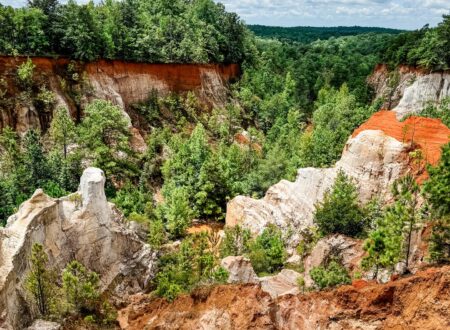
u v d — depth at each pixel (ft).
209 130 280.10
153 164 232.12
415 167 135.85
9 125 209.87
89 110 213.25
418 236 105.40
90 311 111.75
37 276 102.01
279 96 321.73
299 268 134.82
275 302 88.12
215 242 162.50
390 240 98.07
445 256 93.15
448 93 274.16
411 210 99.45
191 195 206.28
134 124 261.24
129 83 266.57
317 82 400.67
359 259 122.62
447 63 280.31
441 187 92.94
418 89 287.69
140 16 289.12
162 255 154.51
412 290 77.51
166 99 279.90
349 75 415.23
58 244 120.16
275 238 147.43
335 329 79.77
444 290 73.61
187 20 318.04
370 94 365.20
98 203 131.13
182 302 102.94
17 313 96.68
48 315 103.86
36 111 217.36
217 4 353.10
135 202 193.16
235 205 183.62
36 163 181.78
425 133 151.94
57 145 204.44
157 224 165.89
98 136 207.92
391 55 365.40
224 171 216.33
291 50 503.61
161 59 280.51
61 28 233.96
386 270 108.06
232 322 87.66
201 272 130.31
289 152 242.17
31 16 222.28
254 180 213.46
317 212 142.92
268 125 315.58
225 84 330.95
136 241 145.59
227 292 94.02
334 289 90.48
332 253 127.44
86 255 127.54
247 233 151.84
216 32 330.75
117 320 116.37
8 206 162.91
